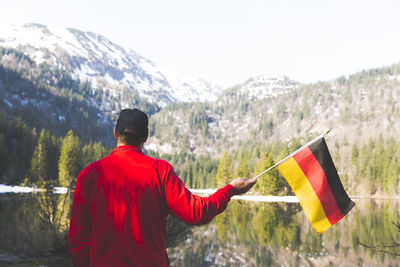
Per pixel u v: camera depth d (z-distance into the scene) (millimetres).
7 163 66312
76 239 1633
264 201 56781
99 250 1562
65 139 78938
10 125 87625
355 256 11156
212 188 120312
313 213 2523
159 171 1655
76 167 74688
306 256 11102
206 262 9859
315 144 2602
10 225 11547
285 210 34125
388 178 91375
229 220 22922
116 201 1583
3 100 167375
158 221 1623
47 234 9344
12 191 47688
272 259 10609
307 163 2578
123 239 1553
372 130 179000
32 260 8094
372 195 92688
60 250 8773
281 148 120125
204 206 1633
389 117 189125
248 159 120812
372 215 27734
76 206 1648
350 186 96938
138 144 1766
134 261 1543
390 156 94500
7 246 8742
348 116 196875
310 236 15484
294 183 2580
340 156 108000
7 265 7586
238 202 52125
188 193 1657
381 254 11422
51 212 9594
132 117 1743
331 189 2543
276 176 76375
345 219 24125
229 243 13320
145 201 1597
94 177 1634
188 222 1625
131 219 1569
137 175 1620
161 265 1602
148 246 1571
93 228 1589
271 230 17562
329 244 13367
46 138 86375
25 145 85125
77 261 1627
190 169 135750
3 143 72750
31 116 158875
